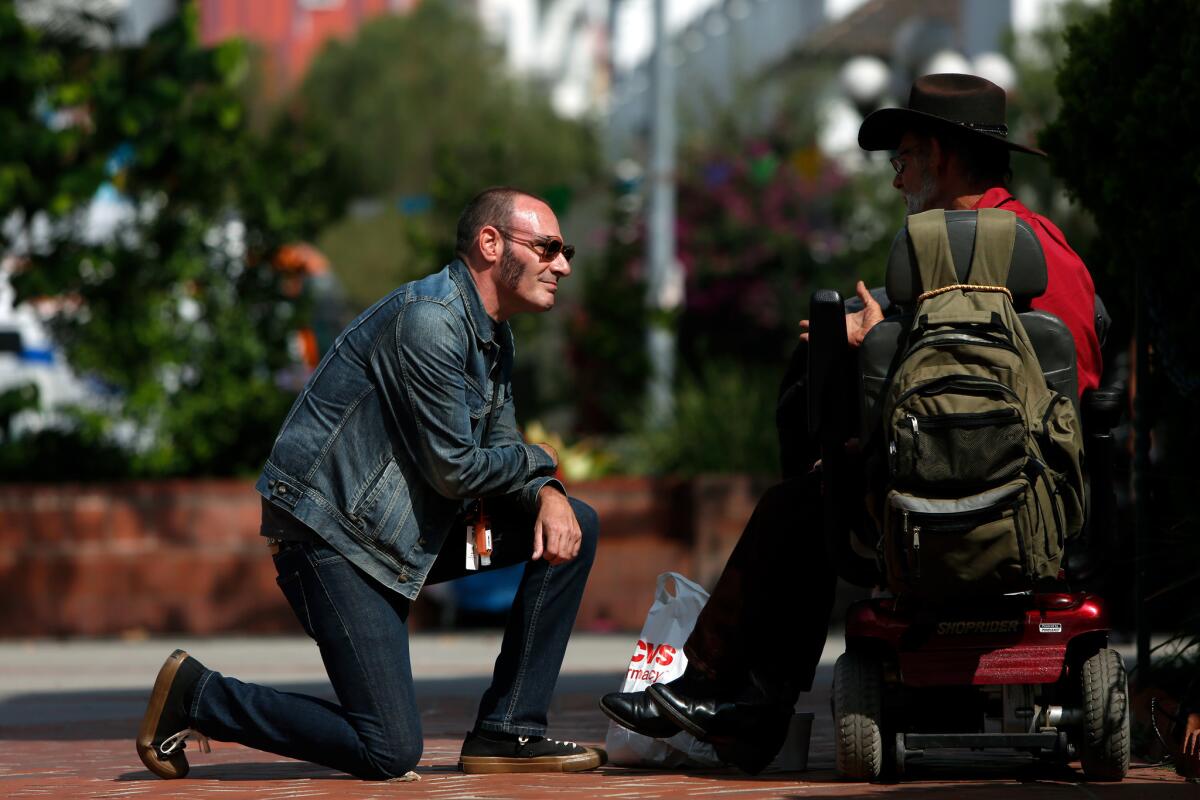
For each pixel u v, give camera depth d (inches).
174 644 1074.1
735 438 1222.9
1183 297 446.3
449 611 1180.5
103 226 1277.1
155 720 378.3
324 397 370.6
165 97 1136.8
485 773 387.2
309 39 6299.2
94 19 1184.8
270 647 1034.1
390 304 372.2
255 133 1295.5
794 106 2176.4
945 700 367.9
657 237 1599.4
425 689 684.1
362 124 3582.7
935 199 384.8
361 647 365.1
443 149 1609.3
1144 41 441.7
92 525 1151.0
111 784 376.2
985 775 371.6
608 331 1578.5
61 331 1230.9
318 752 366.9
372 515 366.0
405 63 3722.9
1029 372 332.8
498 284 378.3
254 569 1160.8
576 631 1154.7
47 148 1107.9
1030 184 1659.7
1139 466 440.5
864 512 360.5
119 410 1240.2
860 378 346.9
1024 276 345.4
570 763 389.4
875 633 349.1
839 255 1758.1
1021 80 1814.7
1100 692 348.8
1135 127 432.1
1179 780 360.5
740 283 1768.0
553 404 1669.5
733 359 1659.7
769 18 3422.7
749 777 378.6
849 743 355.6
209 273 1245.7
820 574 379.6
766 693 377.7
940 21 1170.6
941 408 323.6
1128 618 782.5
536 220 378.6
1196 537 426.3
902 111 382.0
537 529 369.1
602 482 1166.3
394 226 3253.0
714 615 379.6
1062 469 329.4
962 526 317.7
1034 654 344.8
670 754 395.9
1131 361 479.5
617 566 1160.2
